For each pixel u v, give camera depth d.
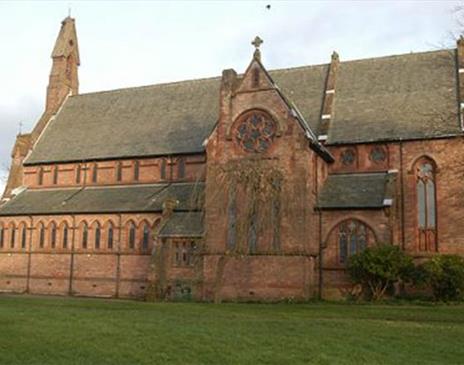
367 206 46.22
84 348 20.12
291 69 61.44
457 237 47.28
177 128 61.62
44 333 22.50
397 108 52.78
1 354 19.12
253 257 45.69
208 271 47.09
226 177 46.31
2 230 62.59
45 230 60.53
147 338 21.80
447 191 48.16
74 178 64.25
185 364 18.20
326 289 46.72
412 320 29.91
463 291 42.91
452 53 55.03
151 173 60.00
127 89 70.31
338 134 52.69
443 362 18.86
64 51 74.75
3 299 43.34
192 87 65.94
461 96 50.50
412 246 48.41
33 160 66.75
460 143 48.16
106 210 57.28
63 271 58.81
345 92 56.31
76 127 68.81
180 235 49.56
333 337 22.62
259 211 44.62
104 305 38.81
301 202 45.16
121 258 56.22
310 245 45.75
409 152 49.88
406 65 56.38
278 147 46.69
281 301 43.97
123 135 64.06
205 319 28.28
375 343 21.58
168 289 49.53
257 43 49.44
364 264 42.84
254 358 18.92
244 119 48.47
